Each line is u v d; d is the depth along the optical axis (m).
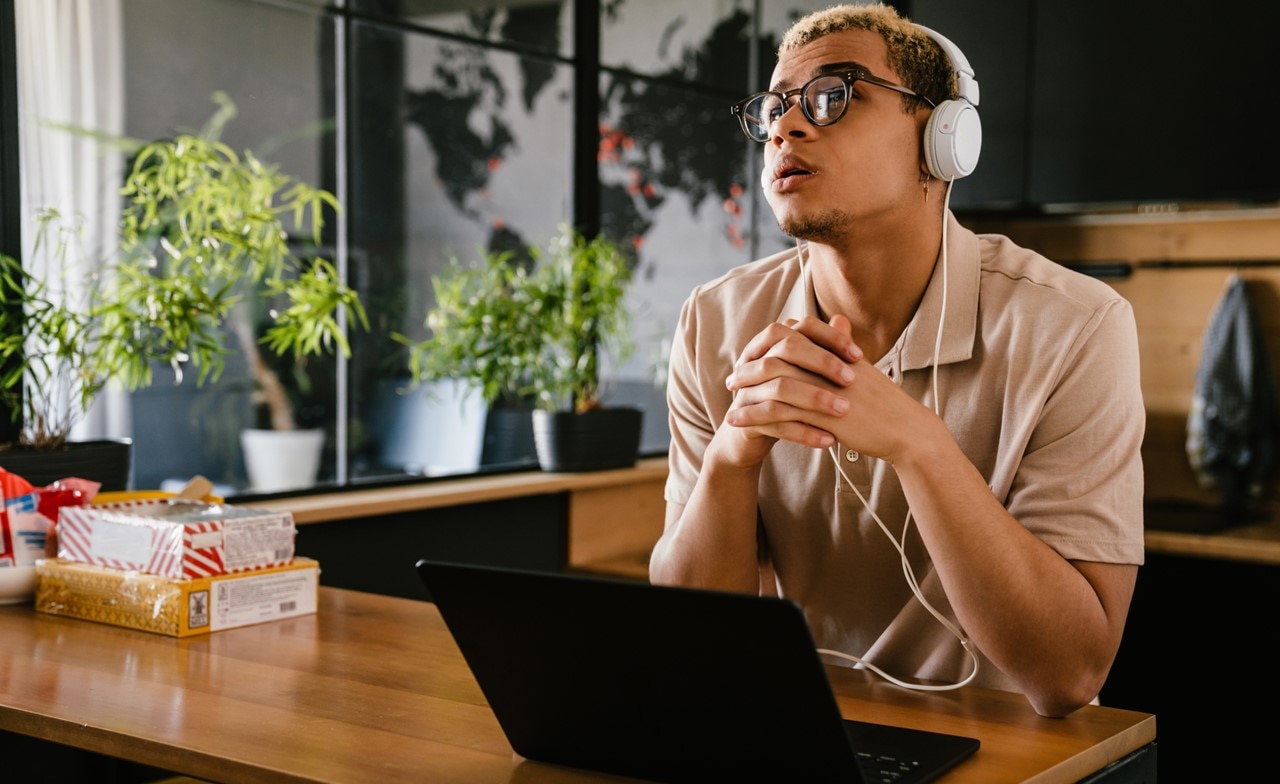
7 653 1.44
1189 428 3.41
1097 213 3.51
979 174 3.32
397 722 1.18
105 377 2.23
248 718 1.19
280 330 2.45
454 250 2.97
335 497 2.68
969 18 3.31
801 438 1.21
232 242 2.35
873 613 1.49
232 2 2.51
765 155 1.35
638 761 1.02
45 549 1.74
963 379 1.40
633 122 3.38
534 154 3.16
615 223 3.35
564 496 3.16
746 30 3.65
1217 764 2.81
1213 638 2.81
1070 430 1.31
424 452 2.92
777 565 1.54
